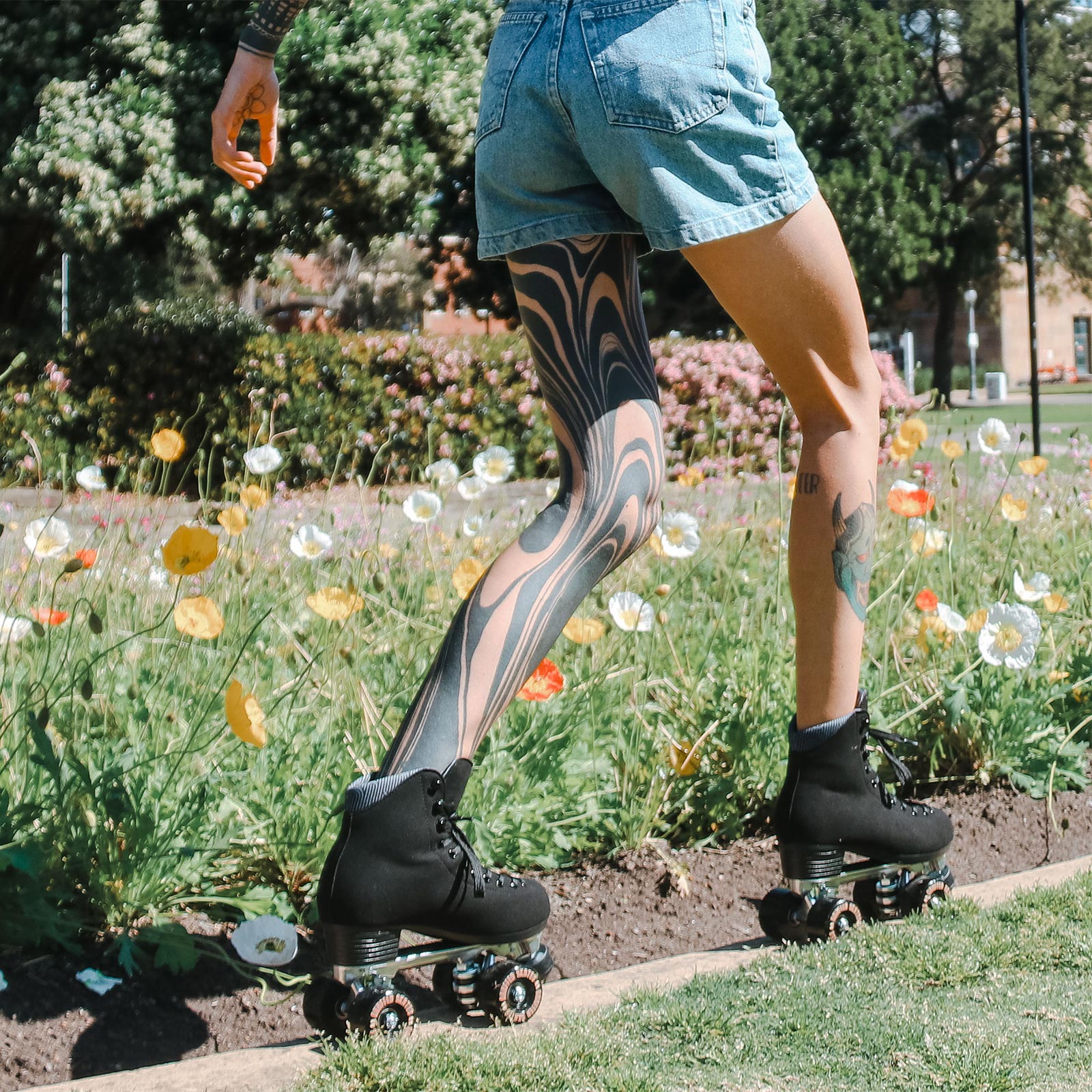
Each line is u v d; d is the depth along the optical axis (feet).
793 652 9.22
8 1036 5.12
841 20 111.24
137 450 35.40
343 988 5.11
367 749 7.53
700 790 7.98
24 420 35.78
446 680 5.25
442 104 46.26
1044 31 127.03
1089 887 6.84
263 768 7.21
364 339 38.09
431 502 10.53
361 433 19.52
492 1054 4.81
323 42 43.98
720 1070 4.65
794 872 6.29
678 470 25.36
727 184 5.63
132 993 5.49
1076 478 17.34
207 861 6.49
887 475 16.88
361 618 10.05
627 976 5.96
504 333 41.75
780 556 9.80
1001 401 137.90
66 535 8.88
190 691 8.09
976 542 13.58
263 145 6.57
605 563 5.60
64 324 45.34
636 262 6.09
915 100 130.00
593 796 7.70
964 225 129.18
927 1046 4.80
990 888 7.14
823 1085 4.50
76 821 6.08
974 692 9.10
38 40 42.75
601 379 5.74
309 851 6.60
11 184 43.75
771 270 5.82
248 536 12.39
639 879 7.14
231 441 36.19
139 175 43.47
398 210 50.96
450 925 5.24
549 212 5.85
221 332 37.27
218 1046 5.35
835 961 5.81
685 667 9.41
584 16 5.69
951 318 135.13
